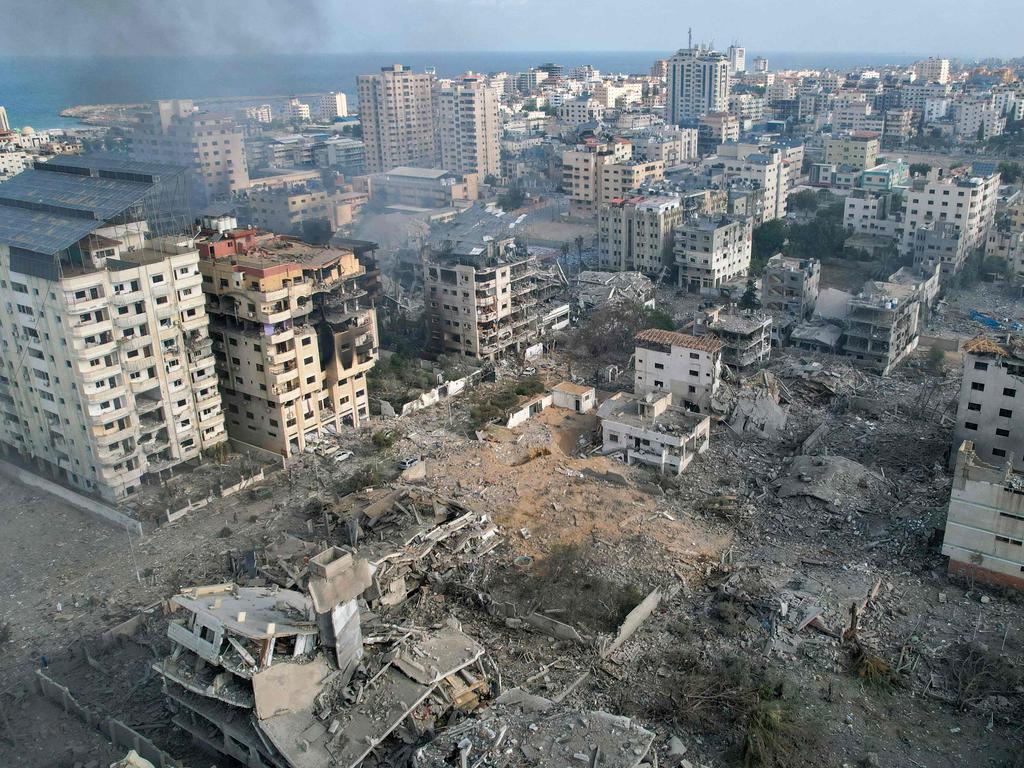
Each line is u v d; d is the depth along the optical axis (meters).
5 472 98.94
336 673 54.47
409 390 118.88
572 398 114.88
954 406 111.81
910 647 65.75
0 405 97.81
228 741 54.38
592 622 68.62
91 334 84.69
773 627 67.31
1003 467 74.12
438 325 132.12
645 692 61.00
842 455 100.62
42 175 100.19
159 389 93.25
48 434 93.69
